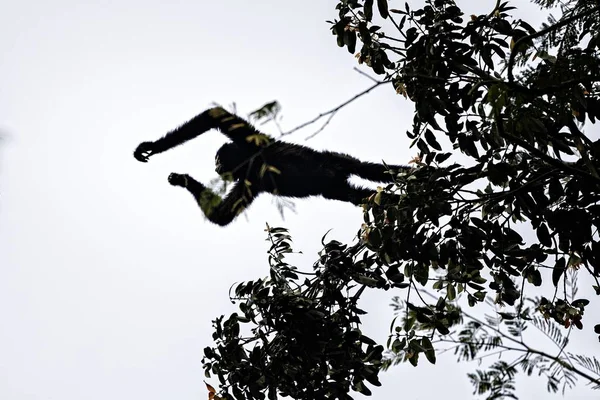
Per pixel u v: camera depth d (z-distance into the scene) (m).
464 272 19.80
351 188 29.36
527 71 18.06
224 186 13.03
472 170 18.81
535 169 19.09
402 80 19.47
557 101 17.09
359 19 20.23
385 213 19.55
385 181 28.77
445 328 19.02
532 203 18.38
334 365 19.91
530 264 20.14
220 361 20.39
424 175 19.58
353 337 19.94
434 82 19.00
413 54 19.27
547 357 12.33
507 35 18.67
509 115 16.58
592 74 16.91
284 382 19.89
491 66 18.69
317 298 21.30
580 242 18.27
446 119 19.02
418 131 19.86
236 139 29.95
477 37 19.00
